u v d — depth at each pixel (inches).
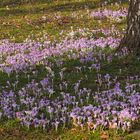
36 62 705.0
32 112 488.1
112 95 536.7
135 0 688.4
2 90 589.6
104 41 818.2
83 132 455.8
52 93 558.6
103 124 458.6
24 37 958.4
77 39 868.0
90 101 526.6
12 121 490.6
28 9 1348.4
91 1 1334.9
